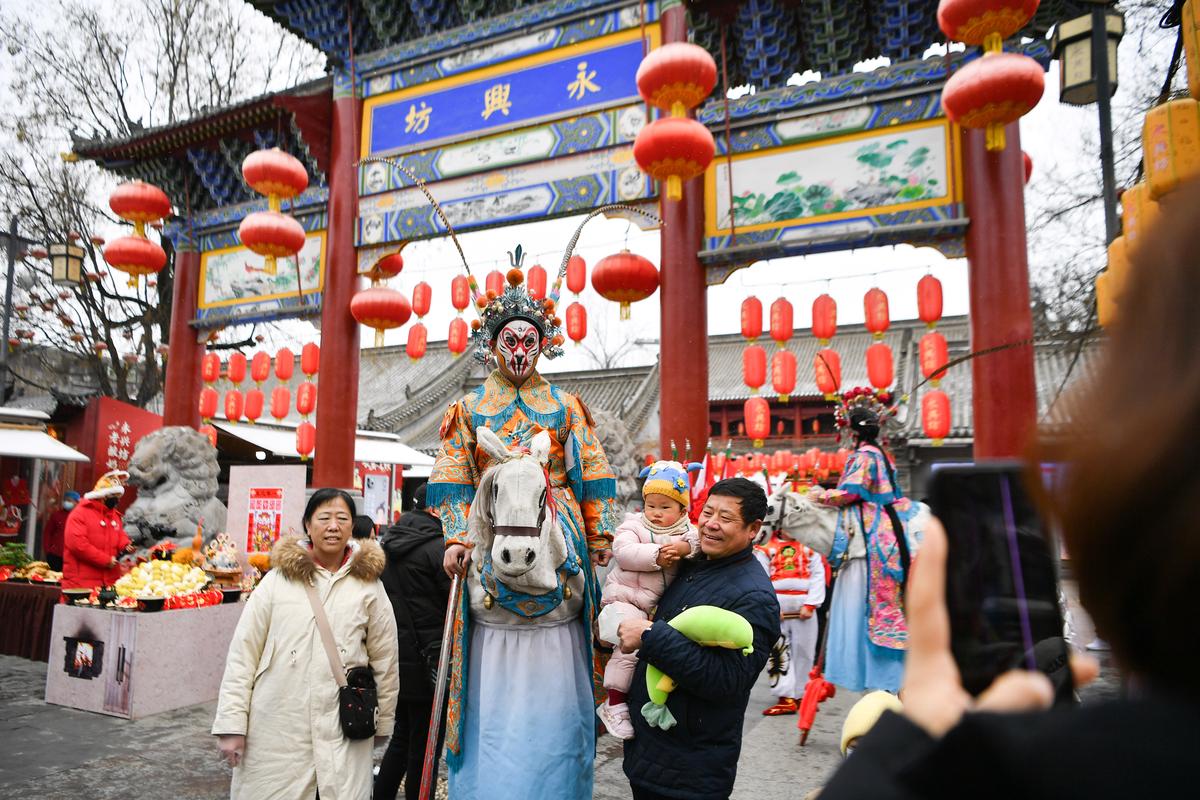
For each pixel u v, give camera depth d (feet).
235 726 11.13
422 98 36.73
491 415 12.73
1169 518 1.54
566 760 11.08
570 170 32.86
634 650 9.78
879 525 16.52
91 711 20.85
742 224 29.71
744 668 9.32
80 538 24.76
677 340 29.60
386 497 62.54
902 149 28.02
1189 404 1.57
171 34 57.67
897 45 29.89
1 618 28.81
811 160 29.17
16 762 16.94
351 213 37.91
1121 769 1.52
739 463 47.01
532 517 10.77
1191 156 10.68
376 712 11.96
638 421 85.05
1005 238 25.94
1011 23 20.62
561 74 33.45
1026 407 25.00
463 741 11.37
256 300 42.16
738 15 30.55
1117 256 11.53
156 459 32.42
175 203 45.39
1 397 46.73
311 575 11.94
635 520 11.71
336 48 38.91
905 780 1.86
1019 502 2.71
